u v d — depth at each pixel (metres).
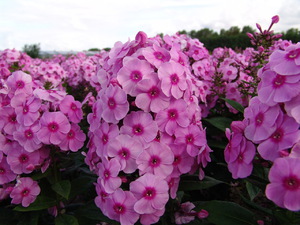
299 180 0.15
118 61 0.24
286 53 0.18
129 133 0.22
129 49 0.24
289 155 0.16
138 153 0.21
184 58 0.26
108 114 0.22
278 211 0.20
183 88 0.22
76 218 0.28
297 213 0.20
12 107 0.28
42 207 0.27
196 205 0.26
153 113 0.23
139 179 0.21
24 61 0.73
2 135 0.28
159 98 0.22
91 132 0.27
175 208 0.25
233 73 0.40
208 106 0.40
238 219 0.22
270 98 0.17
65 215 0.27
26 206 0.27
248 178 0.21
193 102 0.24
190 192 0.38
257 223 0.22
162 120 0.22
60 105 0.27
